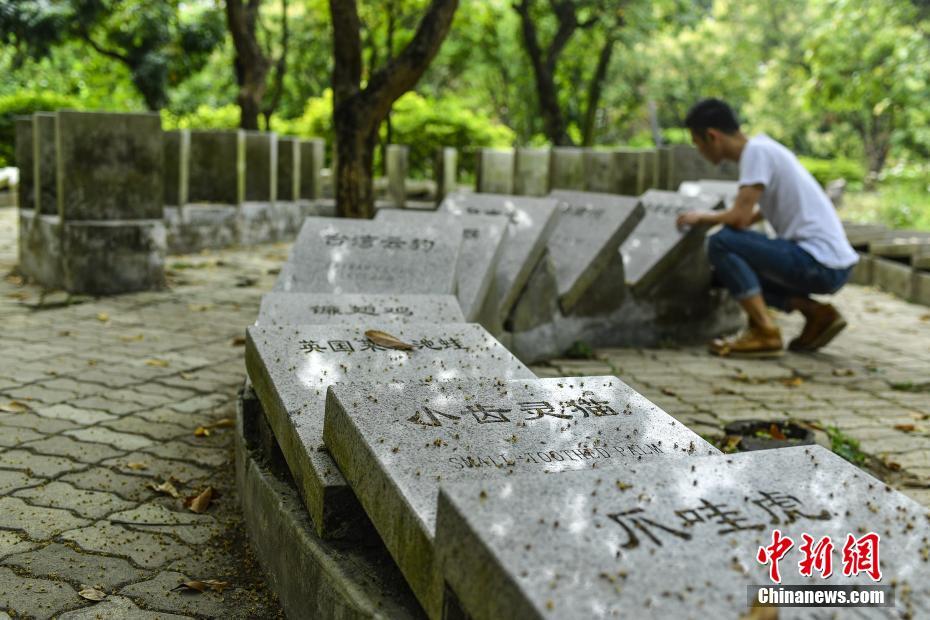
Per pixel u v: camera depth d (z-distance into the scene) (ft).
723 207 22.89
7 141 59.36
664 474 6.28
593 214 21.36
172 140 33.30
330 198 45.88
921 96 54.54
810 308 21.26
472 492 5.81
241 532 10.61
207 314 23.15
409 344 10.82
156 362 17.89
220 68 83.76
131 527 10.52
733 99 98.32
